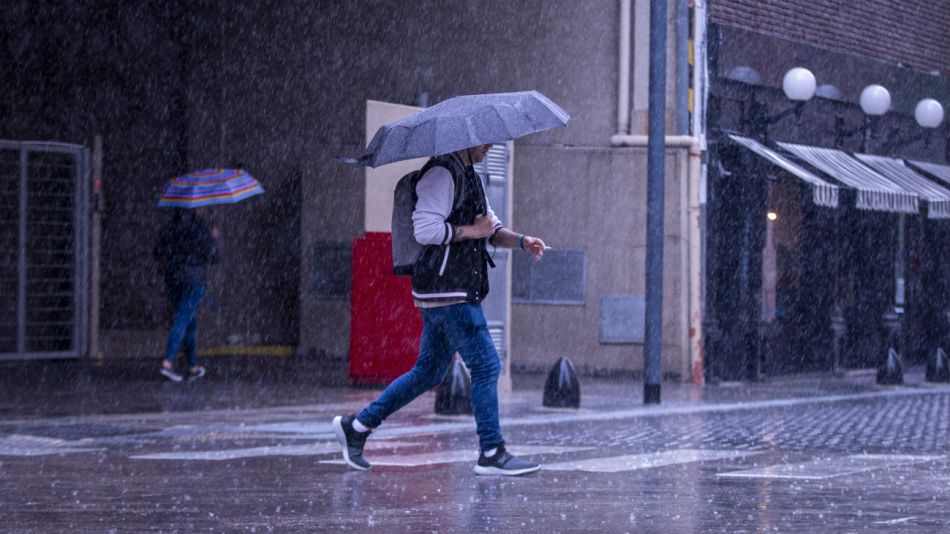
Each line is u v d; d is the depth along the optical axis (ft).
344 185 95.81
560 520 23.40
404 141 30.58
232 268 100.01
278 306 101.04
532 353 88.58
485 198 31.99
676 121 84.64
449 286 31.40
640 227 85.66
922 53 107.14
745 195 87.76
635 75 86.58
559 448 41.50
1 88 89.20
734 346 86.22
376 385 70.74
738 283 86.74
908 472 34.32
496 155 69.97
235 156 99.76
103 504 25.36
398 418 54.80
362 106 95.81
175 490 28.09
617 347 86.22
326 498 26.68
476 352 31.81
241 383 72.69
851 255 100.37
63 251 90.84
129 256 94.99
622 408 61.93
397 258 31.78
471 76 91.76
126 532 21.27
